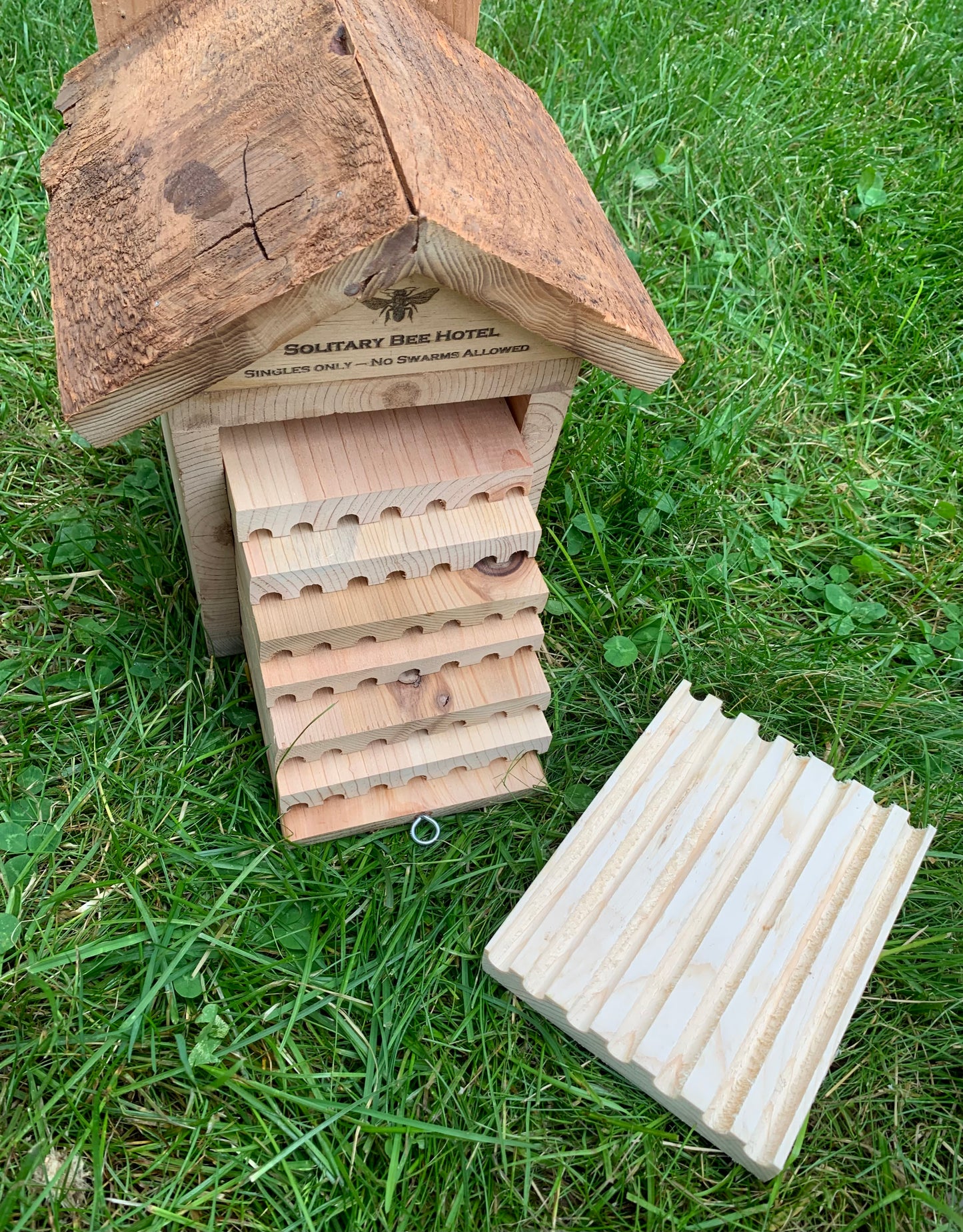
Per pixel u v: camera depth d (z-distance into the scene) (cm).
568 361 43
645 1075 43
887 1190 43
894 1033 47
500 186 39
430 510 44
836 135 84
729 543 62
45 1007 44
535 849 50
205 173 38
